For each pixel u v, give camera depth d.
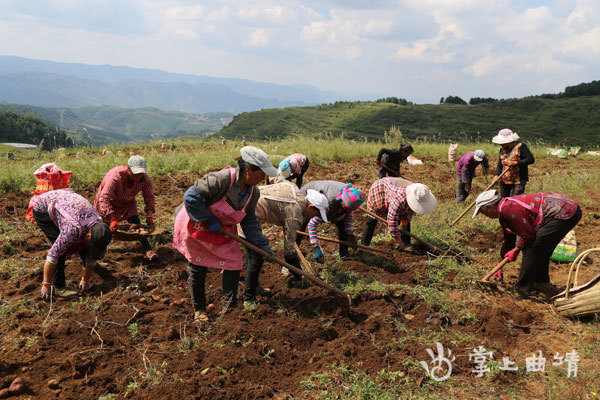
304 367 3.70
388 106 135.62
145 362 3.60
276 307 4.61
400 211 5.83
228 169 3.98
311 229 5.28
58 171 4.99
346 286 5.02
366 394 3.35
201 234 4.07
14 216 6.96
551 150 18.31
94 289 4.76
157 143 18.61
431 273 5.45
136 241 6.06
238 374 3.51
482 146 17.56
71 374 3.42
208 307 4.41
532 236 4.68
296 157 6.06
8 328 3.96
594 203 8.70
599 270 5.66
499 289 5.06
